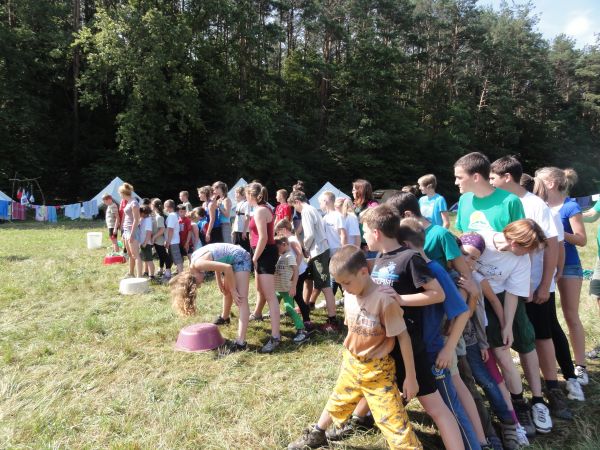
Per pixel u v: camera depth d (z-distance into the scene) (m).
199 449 2.84
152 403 3.36
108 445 2.89
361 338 2.45
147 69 22.64
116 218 9.79
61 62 26.98
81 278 7.30
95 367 3.96
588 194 44.22
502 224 2.91
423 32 41.31
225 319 5.12
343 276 2.32
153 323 5.09
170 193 28.22
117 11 23.02
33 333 4.80
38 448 2.81
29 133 25.31
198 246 8.20
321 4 33.22
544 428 2.94
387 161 34.56
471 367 2.86
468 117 38.41
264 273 4.41
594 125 49.84
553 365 3.19
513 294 2.86
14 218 20.53
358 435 2.95
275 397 3.47
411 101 37.97
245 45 29.53
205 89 27.56
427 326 2.54
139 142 24.23
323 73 32.44
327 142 33.09
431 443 2.87
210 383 3.70
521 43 46.81
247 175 28.03
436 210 6.25
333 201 5.28
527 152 44.50
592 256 9.54
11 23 25.72
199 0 26.39
